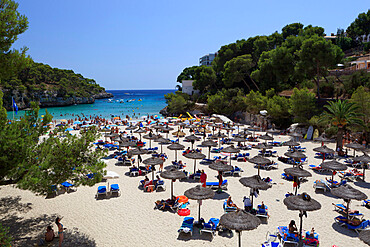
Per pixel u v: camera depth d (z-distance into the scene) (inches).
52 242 419.8
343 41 2861.7
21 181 365.1
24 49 434.6
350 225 457.1
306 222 485.1
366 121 1105.4
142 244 413.7
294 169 600.7
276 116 1594.5
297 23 3043.8
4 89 3666.3
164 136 1478.8
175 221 490.6
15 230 457.4
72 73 6378.0
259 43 2527.1
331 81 1739.7
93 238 431.8
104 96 7544.3
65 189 646.5
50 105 4564.5
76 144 419.8
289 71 1809.8
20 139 373.4
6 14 402.9
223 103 2251.5
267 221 488.1
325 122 1219.2
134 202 576.7
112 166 859.4
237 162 915.4
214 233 444.5
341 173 766.5
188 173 773.3
